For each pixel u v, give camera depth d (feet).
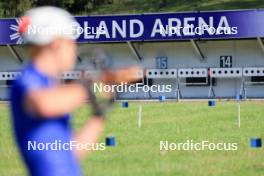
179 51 303.48
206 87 299.99
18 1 494.59
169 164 114.62
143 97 299.38
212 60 300.40
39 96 39.40
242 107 228.43
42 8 42.11
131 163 116.16
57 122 41.29
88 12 524.52
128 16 296.30
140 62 306.35
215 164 114.32
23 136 40.83
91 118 41.55
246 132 159.94
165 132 161.68
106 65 39.42
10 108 41.78
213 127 170.91
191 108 228.22
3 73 312.29
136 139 148.46
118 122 184.55
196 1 487.20
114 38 296.92
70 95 39.32
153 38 294.25
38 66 40.86
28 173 41.60
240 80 297.33
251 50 296.71
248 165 112.78
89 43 301.02
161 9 490.90
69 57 41.52
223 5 466.70
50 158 41.01
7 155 127.75
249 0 472.85
